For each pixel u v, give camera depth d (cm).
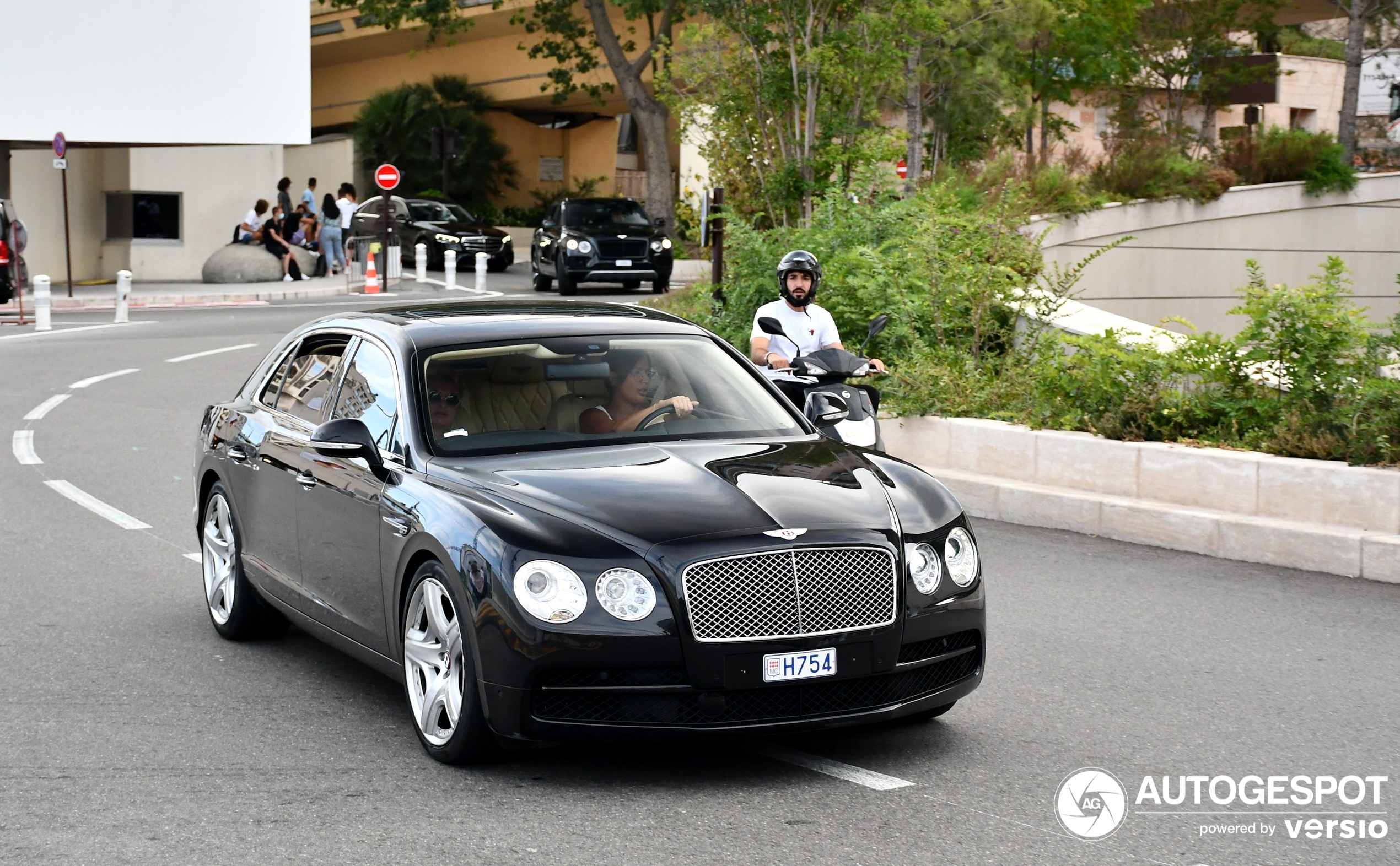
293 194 4700
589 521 499
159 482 1178
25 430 1439
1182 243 2700
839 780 511
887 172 1597
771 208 2275
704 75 2319
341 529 594
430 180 5138
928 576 519
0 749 547
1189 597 798
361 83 5784
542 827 464
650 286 3344
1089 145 4653
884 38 2225
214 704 608
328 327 699
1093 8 3375
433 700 525
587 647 479
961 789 502
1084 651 692
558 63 4447
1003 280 1295
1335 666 666
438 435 577
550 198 5491
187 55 3128
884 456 602
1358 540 838
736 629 485
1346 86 3136
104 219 3581
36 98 3028
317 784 507
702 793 497
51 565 888
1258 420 970
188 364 1973
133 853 443
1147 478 952
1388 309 3106
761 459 566
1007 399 1118
